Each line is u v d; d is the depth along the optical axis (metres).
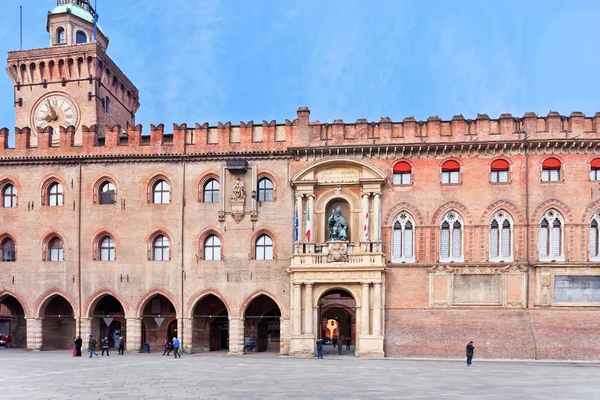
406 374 36.38
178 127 55.81
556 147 51.38
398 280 51.38
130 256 54.97
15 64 64.31
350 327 75.56
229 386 29.89
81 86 63.25
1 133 57.72
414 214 52.19
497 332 49.16
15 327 60.44
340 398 25.88
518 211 51.22
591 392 28.59
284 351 51.78
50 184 57.25
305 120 54.31
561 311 49.34
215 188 55.22
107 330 59.44
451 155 52.53
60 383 30.95
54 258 56.50
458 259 51.53
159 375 35.06
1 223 56.97
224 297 53.31
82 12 68.94
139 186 55.72
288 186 53.88
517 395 27.36
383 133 53.31
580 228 50.53
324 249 51.44
